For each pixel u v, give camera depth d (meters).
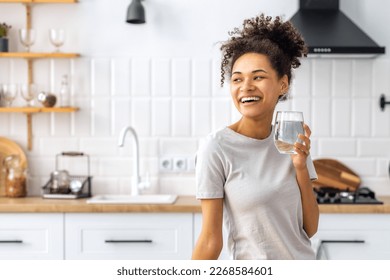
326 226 3.29
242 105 1.74
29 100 3.71
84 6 3.85
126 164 3.88
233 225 1.77
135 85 3.87
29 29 3.77
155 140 3.87
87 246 3.29
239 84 1.75
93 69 3.86
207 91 3.86
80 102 3.87
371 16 3.84
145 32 3.85
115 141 3.88
